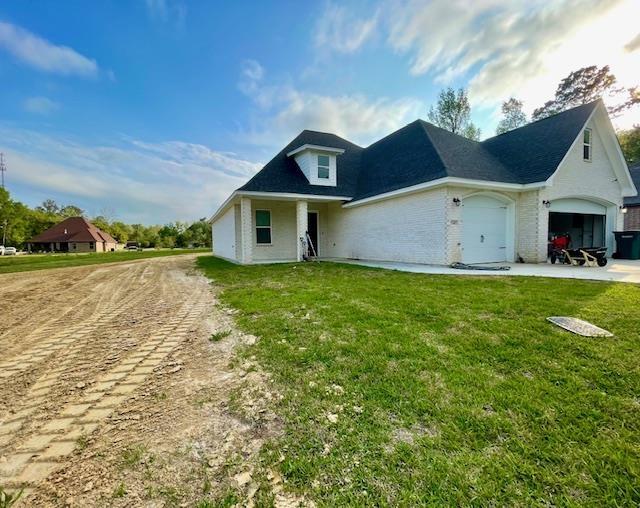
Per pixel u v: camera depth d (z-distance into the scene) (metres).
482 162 11.44
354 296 5.57
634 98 25.08
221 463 1.73
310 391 2.45
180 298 6.46
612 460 1.63
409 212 11.27
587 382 2.43
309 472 1.63
